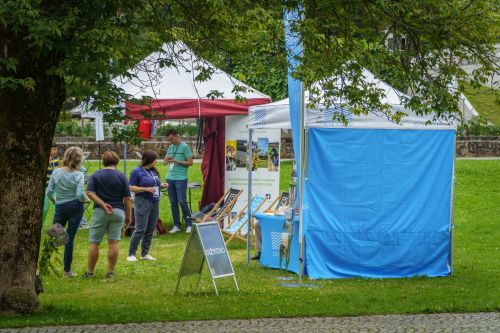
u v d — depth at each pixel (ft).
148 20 38.58
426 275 50.01
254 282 47.24
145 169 55.11
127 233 67.92
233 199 67.21
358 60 41.39
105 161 47.78
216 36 41.47
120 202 47.91
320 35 39.37
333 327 34.09
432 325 34.65
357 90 43.65
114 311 37.60
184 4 39.96
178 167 70.79
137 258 56.29
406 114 47.11
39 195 36.37
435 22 41.39
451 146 50.39
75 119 144.56
